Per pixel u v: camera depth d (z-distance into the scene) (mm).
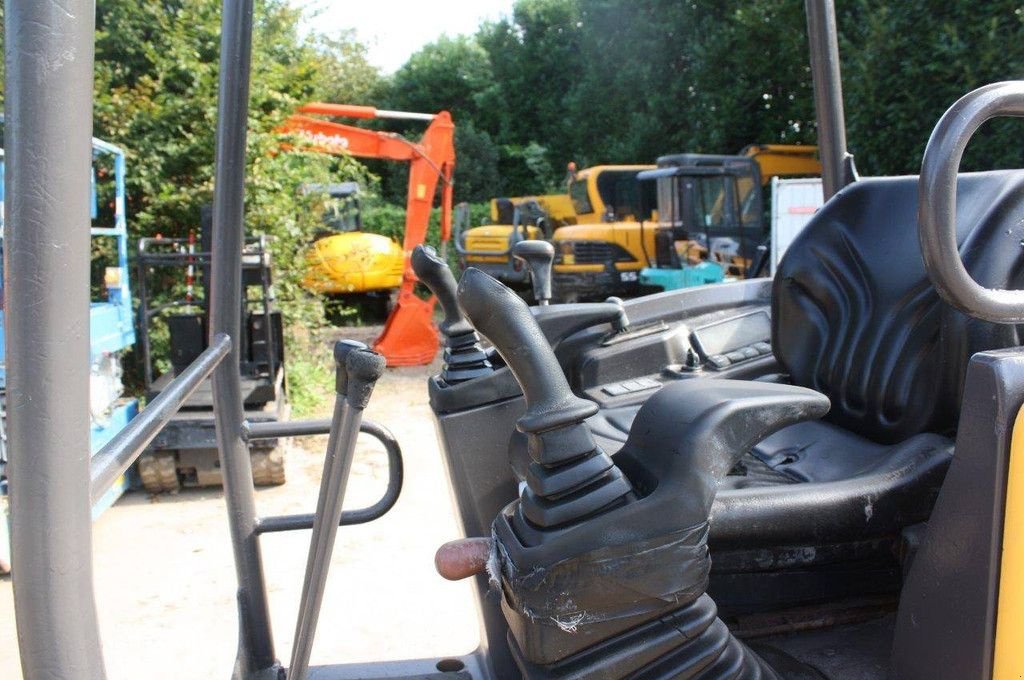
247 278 5625
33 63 550
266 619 1722
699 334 2514
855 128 11289
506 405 1771
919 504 1436
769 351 2430
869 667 1356
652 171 11531
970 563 992
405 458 5645
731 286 2779
